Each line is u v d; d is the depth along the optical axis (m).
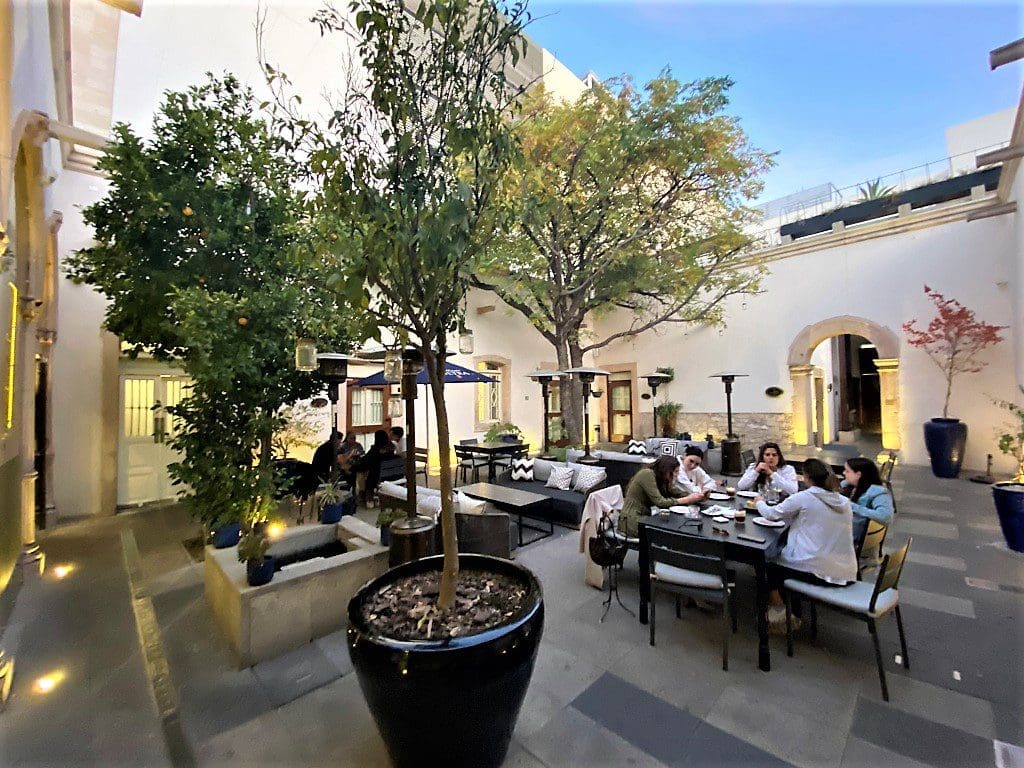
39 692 2.37
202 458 3.45
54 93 4.34
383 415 8.91
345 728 2.07
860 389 14.80
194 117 3.72
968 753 1.84
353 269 1.62
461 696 1.59
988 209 6.63
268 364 3.87
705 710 2.14
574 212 7.89
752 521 2.99
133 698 2.32
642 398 12.28
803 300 9.60
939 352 7.96
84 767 1.87
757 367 10.30
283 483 3.70
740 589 3.46
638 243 8.45
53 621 3.12
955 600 3.19
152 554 4.45
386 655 1.61
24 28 2.97
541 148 7.11
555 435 11.48
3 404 3.01
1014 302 7.11
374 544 3.30
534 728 2.04
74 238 5.74
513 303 8.98
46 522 5.29
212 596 3.17
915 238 8.24
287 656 2.64
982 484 6.73
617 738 1.97
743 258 9.98
